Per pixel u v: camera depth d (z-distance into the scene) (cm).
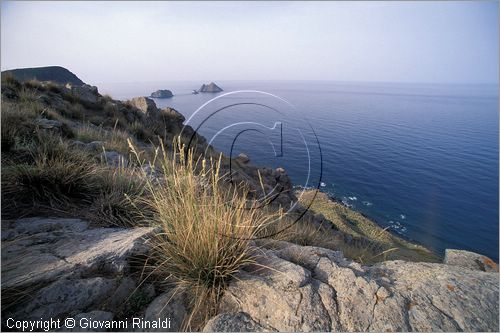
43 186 311
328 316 185
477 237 6325
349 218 2633
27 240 232
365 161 12962
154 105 1727
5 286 172
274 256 246
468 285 219
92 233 256
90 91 1591
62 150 405
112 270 202
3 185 301
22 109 674
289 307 189
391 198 8175
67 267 194
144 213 318
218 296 200
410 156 14750
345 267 242
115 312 176
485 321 184
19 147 397
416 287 216
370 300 198
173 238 232
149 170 435
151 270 216
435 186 10144
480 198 9269
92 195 339
